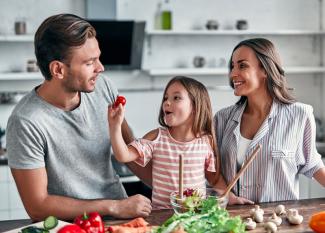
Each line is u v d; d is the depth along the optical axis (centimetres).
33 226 157
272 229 157
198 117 195
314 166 202
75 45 168
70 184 184
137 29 408
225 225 147
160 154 194
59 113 180
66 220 173
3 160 371
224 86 456
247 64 194
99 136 189
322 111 480
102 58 405
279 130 198
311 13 470
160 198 193
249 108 206
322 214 152
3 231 165
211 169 198
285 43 468
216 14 448
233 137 203
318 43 475
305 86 478
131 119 444
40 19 417
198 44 449
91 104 190
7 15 411
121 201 174
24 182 174
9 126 176
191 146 194
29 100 181
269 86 197
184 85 194
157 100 448
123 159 184
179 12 441
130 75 442
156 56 442
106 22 393
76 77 173
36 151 175
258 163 199
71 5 421
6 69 414
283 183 199
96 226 153
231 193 189
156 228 151
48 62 172
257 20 458
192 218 150
